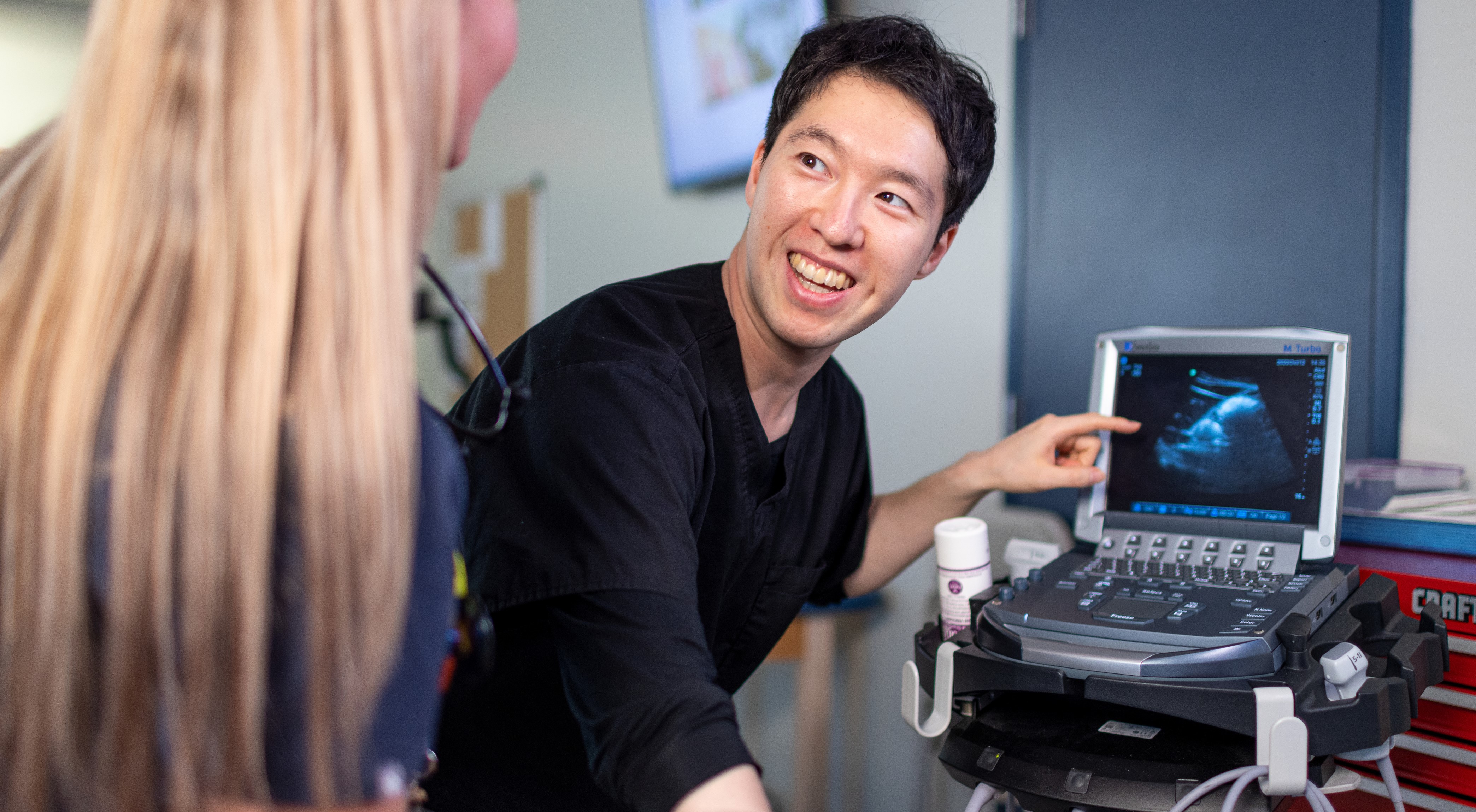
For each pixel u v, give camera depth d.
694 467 0.81
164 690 0.37
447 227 3.38
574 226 2.68
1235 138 1.33
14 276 0.40
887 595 1.84
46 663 0.37
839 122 0.82
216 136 0.38
